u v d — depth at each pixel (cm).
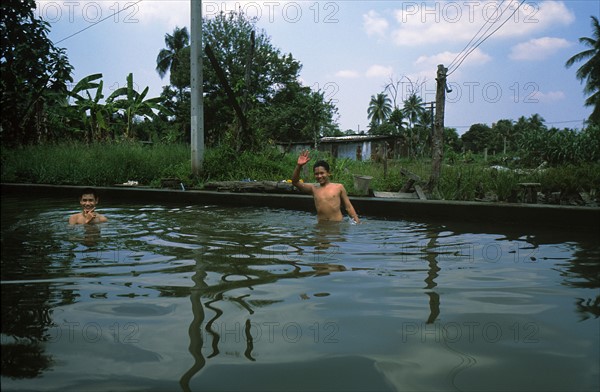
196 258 340
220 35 3416
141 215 632
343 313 218
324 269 309
